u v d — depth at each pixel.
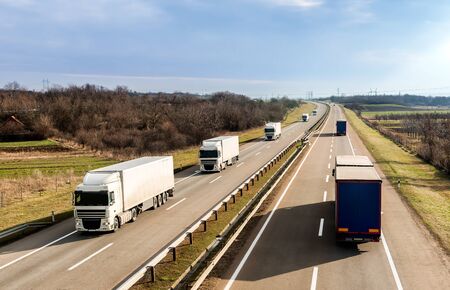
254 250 22.17
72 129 101.88
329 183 40.75
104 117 109.75
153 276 18.03
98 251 22.77
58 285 18.20
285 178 43.69
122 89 162.62
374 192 22.27
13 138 92.25
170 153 72.00
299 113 198.50
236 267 19.75
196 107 117.06
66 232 26.94
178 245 22.98
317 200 33.69
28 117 101.56
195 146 84.38
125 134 88.62
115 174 27.22
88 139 87.44
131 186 28.73
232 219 27.69
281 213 29.78
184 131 92.31
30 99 125.06
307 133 87.62
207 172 50.19
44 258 21.91
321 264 20.12
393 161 56.72
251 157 63.06
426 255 21.27
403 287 17.39
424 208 31.17
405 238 24.08
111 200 26.27
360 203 22.34
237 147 58.72
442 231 25.39
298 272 19.11
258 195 34.31
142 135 87.06
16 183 47.25
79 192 26.11
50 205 34.78
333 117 157.12
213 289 17.27
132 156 70.19
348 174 23.81
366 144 75.31
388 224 26.98
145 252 22.33
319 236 24.56
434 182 44.41
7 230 26.03
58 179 48.78
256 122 129.75
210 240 23.81
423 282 17.91
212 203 33.78
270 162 50.88
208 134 92.75
